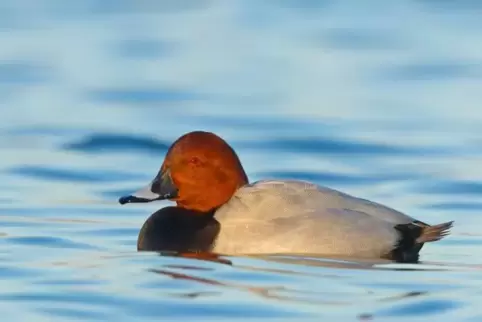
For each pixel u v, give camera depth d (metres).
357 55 24.98
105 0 32.41
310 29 28.19
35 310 8.32
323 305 8.41
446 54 25.03
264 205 9.95
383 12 30.78
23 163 15.48
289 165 15.43
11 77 22.80
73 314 8.21
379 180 14.51
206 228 10.04
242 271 9.30
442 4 31.83
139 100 20.73
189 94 21.27
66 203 12.93
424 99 20.44
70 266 9.62
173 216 10.27
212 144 10.40
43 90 21.48
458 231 11.48
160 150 16.53
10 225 11.58
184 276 9.16
